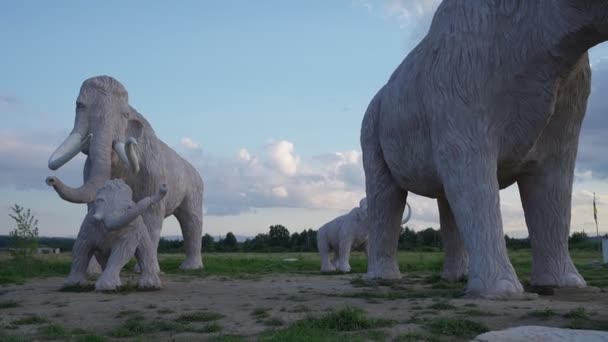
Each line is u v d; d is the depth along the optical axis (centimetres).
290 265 1551
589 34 649
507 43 702
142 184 1082
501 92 715
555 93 715
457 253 1034
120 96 1062
